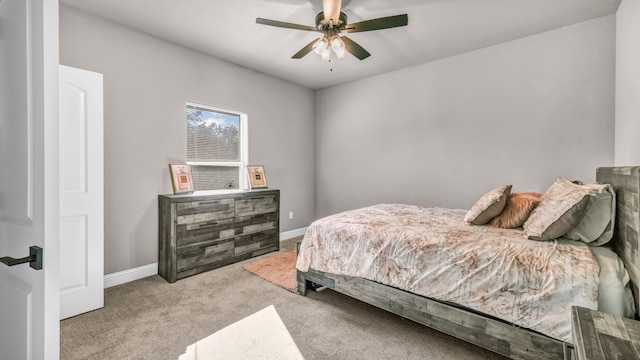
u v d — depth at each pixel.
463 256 1.70
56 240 0.86
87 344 1.81
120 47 2.74
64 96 2.14
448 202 3.57
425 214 2.72
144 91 2.92
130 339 1.86
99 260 2.29
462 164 3.44
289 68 3.94
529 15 2.56
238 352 1.75
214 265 3.17
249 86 3.97
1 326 1.08
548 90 2.86
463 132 3.42
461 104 3.43
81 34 2.51
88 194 2.25
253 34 2.95
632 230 1.31
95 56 2.59
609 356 0.80
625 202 1.44
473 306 1.62
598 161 2.62
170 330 1.97
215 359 1.68
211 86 3.51
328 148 4.88
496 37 2.98
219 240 3.21
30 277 0.91
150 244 2.99
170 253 2.83
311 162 5.00
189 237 2.94
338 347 1.80
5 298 1.05
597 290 1.31
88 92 2.26
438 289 1.75
